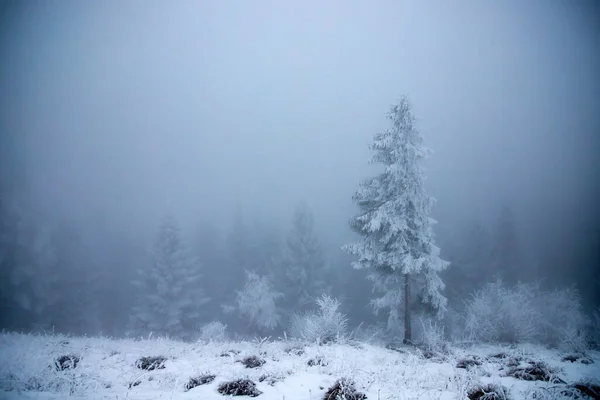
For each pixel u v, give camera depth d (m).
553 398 8.09
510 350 14.85
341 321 15.62
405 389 8.61
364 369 10.27
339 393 7.73
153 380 8.80
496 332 18.66
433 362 12.70
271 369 9.63
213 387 8.23
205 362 10.53
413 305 18.91
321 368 9.91
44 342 12.09
